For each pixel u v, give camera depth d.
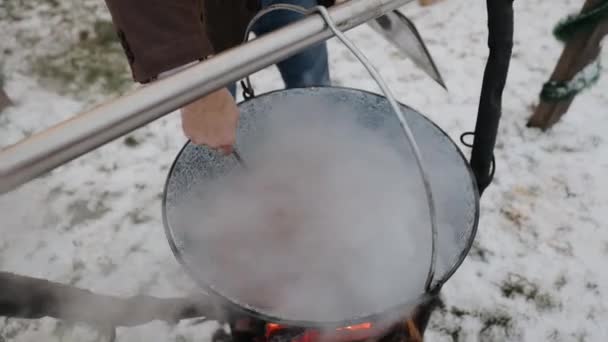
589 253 1.37
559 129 1.64
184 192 0.86
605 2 1.24
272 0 1.14
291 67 1.35
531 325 1.26
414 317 0.92
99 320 1.00
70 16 2.04
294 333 0.91
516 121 1.67
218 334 1.26
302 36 0.53
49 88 1.83
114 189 1.55
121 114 0.47
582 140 1.61
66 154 0.46
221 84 0.51
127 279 1.36
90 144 0.47
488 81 0.73
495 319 1.27
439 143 0.84
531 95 1.74
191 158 0.86
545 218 1.44
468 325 1.26
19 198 1.52
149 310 1.02
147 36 0.68
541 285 1.32
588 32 1.31
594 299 1.29
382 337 0.92
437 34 1.96
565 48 1.39
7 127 1.72
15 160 0.44
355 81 1.82
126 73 1.86
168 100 0.49
